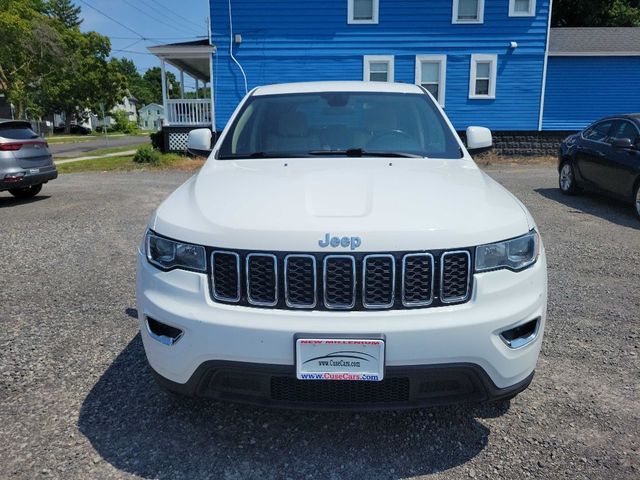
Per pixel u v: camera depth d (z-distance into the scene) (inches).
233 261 87.7
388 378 85.7
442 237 86.6
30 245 257.1
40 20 1807.3
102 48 2434.8
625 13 1222.3
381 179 107.5
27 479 90.7
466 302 87.9
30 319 160.9
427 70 733.9
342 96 150.2
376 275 85.7
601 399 114.9
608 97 786.8
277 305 86.9
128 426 106.2
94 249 246.4
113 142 1552.7
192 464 95.0
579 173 367.9
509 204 101.9
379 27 719.1
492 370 88.4
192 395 92.4
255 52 722.2
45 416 109.5
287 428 105.9
